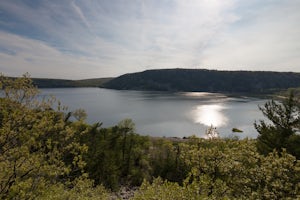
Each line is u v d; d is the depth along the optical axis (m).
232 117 97.75
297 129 17.61
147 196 7.57
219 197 8.46
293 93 17.67
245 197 8.69
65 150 8.14
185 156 11.03
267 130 18.38
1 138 6.58
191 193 7.62
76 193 9.37
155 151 32.38
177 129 78.19
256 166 9.18
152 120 91.56
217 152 10.16
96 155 24.73
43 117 7.29
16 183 6.47
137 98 182.88
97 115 100.12
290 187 8.30
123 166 29.84
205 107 129.62
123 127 32.03
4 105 6.73
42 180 7.22
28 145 7.18
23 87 6.99
